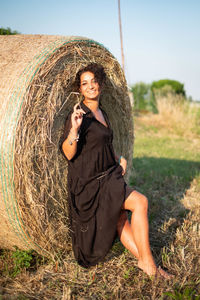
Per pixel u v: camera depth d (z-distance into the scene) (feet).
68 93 10.67
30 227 9.58
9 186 8.92
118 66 12.75
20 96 8.87
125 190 9.53
